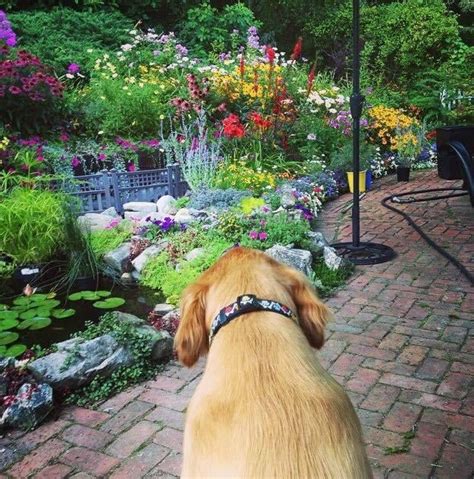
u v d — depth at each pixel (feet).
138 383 9.81
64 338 11.68
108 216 18.13
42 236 15.16
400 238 17.69
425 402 8.83
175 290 13.71
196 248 15.34
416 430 8.14
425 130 32.99
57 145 21.75
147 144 22.63
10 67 21.58
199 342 4.63
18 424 8.55
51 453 8.00
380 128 30.63
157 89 25.66
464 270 14.39
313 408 3.83
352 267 14.97
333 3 46.24
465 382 9.35
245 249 5.17
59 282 14.75
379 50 43.11
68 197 16.92
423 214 20.40
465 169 19.52
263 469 3.58
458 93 37.27
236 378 4.00
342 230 18.88
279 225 15.49
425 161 31.19
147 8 40.34
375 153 28.63
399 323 11.67
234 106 26.43
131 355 10.02
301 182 21.75
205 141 22.02
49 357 9.57
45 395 8.84
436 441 7.89
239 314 4.42
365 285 13.88
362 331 11.37
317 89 30.17
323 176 23.67
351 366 10.02
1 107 21.62
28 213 15.28
